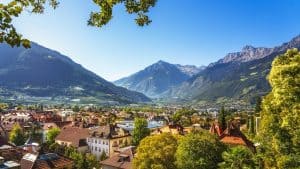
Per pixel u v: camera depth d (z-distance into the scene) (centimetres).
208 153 4956
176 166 5366
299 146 3081
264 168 3866
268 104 3431
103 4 1183
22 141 12181
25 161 6688
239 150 4238
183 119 19675
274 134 3300
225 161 4334
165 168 5438
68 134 13175
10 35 992
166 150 5500
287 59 3531
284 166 3058
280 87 3234
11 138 12112
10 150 8031
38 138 14212
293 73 3253
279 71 3312
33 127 15288
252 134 8812
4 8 966
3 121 17988
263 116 3600
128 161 7544
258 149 3662
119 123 17638
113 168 7562
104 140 12181
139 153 5750
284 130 3241
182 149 5094
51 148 9550
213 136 5319
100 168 7962
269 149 3441
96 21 1221
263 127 3441
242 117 19912
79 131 13175
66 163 6856
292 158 3031
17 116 19850
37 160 6525
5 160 6794
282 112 3206
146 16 1239
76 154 8262
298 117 3014
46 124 16350
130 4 1207
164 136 5741
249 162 4103
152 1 1212
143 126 11288
